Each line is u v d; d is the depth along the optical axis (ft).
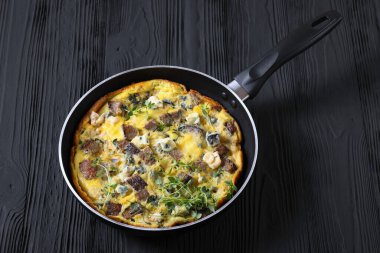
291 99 2.74
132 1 2.92
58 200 2.48
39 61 2.77
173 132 2.38
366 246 2.48
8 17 2.86
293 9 2.95
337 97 2.76
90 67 2.78
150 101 2.46
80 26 2.86
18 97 2.69
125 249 2.41
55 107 2.68
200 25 2.90
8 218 2.43
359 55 2.86
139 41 2.85
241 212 2.49
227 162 2.34
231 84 2.48
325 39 2.88
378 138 2.69
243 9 2.94
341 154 2.64
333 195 2.56
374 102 2.76
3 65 2.75
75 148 2.36
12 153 2.57
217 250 2.42
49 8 2.89
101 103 2.46
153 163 2.30
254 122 2.53
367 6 2.97
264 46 2.87
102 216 2.14
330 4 2.97
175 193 2.23
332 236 2.48
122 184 2.27
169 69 2.53
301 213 2.51
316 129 2.68
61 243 2.41
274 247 2.45
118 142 2.34
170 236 2.43
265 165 2.59
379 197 2.57
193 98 2.49
